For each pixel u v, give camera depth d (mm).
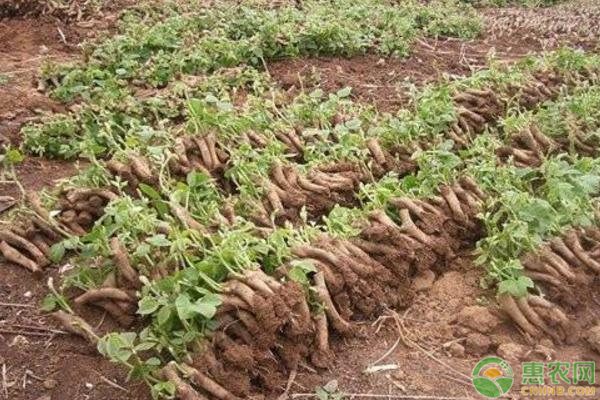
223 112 2281
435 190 2104
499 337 1788
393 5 3984
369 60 3172
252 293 1631
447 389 1657
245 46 2977
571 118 2531
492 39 3645
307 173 2176
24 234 1897
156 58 2832
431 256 1949
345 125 2377
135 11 3410
